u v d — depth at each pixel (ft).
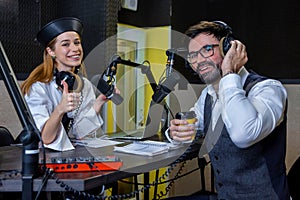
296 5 7.72
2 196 3.49
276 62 7.99
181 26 8.81
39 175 3.21
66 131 5.15
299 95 7.80
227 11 8.38
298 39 7.75
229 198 4.36
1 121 7.00
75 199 3.44
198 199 5.20
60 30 5.19
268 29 8.02
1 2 7.08
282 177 4.31
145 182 6.89
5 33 7.12
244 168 4.18
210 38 4.43
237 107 3.92
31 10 7.55
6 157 4.24
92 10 7.97
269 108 4.00
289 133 7.89
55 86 5.10
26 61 7.41
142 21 9.11
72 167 3.47
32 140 3.16
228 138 4.21
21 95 3.30
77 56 5.37
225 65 4.25
